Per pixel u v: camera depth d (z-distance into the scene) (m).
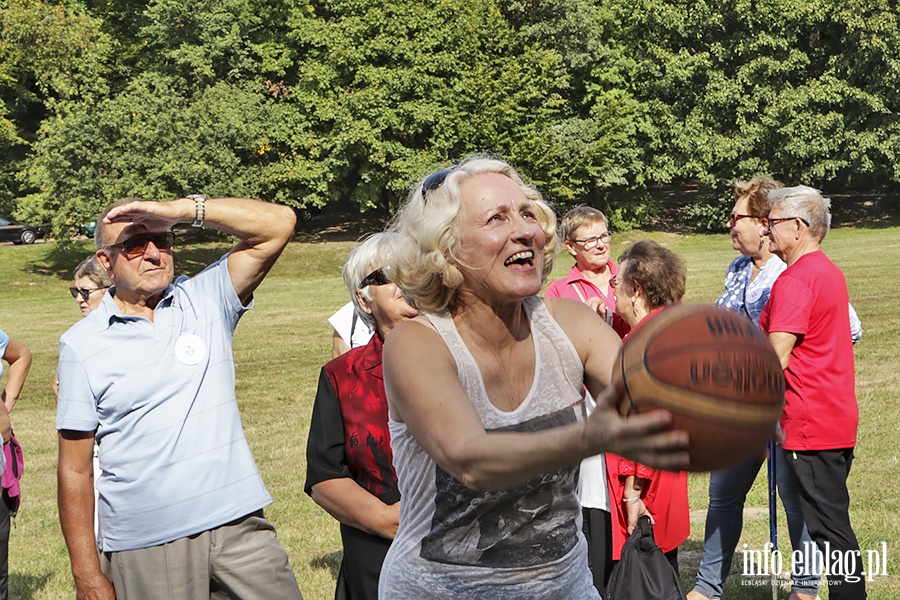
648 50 45.72
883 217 46.50
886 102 43.81
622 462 4.99
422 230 2.44
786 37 43.97
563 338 2.60
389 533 3.86
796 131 43.59
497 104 44.06
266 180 44.66
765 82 44.31
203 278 4.36
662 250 5.30
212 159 41.31
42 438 12.56
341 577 4.17
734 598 6.25
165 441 4.04
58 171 39.50
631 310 5.28
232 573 4.11
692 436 1.91
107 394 4.03
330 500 3.97
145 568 4.02
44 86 45.06
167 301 4.20
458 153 45.03
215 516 4.08
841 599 5.41
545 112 44.78
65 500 4.02
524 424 2.50
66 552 8.09
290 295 30.88
